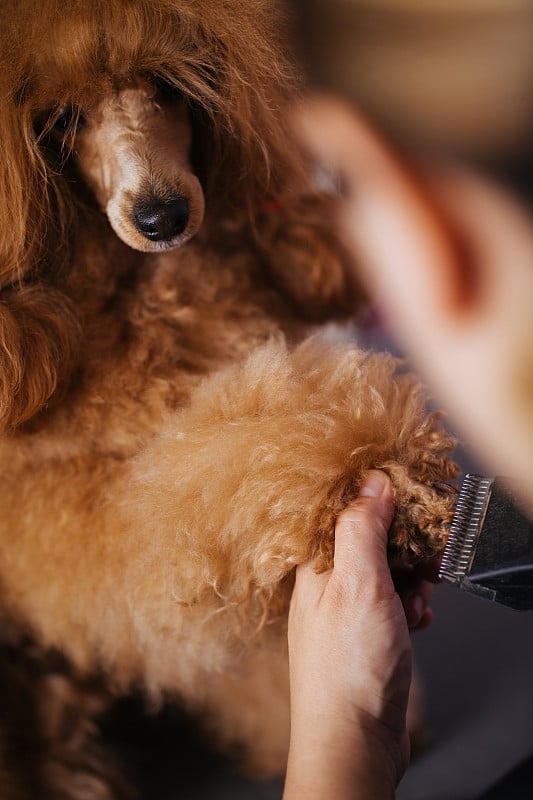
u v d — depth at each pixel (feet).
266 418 2.80
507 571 2.38
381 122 3.51
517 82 3.36
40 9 2.56
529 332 3.73
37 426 3.08
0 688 3.79
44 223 2.97
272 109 3.01
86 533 3.16
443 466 2.70
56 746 3.82
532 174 3.61
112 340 3.19
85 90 2.67
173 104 2.93
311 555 2.55
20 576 3.42
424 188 3.70
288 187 3.43
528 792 3.63
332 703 2.33
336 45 3.29
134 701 4.24
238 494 2.68
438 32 3.26
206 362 3.29
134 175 2.77
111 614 3.23
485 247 3.75
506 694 4.13
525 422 3.70
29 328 2.92
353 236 3.86
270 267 3.65
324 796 2.18
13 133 2.75
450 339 3.87
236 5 2.80
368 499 2.53
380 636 2.34
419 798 3.73
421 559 2.55
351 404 2.78
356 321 4.17
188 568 2.74
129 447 3.18
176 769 4.10
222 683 3.78
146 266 3.29
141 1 2.57
